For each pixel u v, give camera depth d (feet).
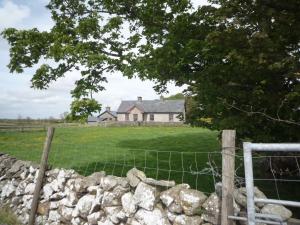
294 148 12.09
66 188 25.32
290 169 37.70
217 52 29.71
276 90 26.53
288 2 24.41
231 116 27.48
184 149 73.77
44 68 40.60
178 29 35.01
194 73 34.12
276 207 15.55
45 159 27.61
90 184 23.67
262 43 23.13
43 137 112.57
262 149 12.76
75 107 34.55
